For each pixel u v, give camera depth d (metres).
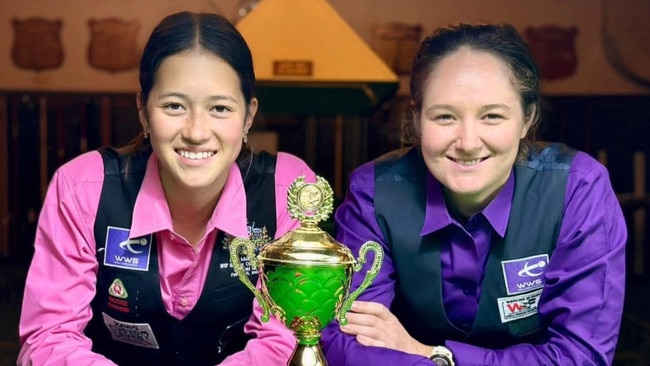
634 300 4.50
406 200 1.67
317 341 1.40
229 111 1.44
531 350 1.58
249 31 3.25
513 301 1.63
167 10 4.96
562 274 1.60
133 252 1.58
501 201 1.61
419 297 1.67
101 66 4.98
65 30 4.97
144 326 1.62
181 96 1.42
